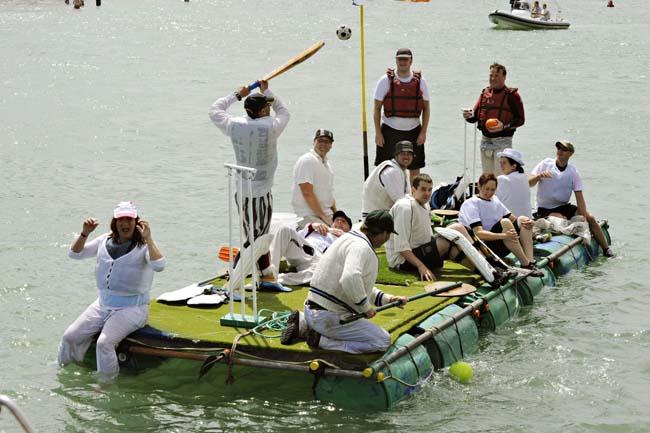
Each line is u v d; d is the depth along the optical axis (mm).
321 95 92062
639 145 66000
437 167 58594
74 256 27344
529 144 66625
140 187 54281
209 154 64062
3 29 172875
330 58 125312
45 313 33406
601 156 62594
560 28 167875
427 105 41000
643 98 87500
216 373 26766
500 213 34750
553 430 24250
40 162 61188
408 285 31406
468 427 24266
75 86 99750
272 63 121562
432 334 27547
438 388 26531
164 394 26062
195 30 173500
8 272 38094
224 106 29891
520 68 112188
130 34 164875
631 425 24641
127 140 69250
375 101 41000
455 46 139125
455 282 31516
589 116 78000
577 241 39500
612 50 131000
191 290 30828
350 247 24969
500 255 35156
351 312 25328
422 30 167375
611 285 36812
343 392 25203
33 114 81375
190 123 76625
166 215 48062
